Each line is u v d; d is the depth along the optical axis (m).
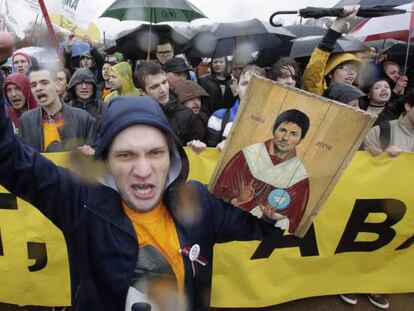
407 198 2.78
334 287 2.88
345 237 2.81
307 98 1.29
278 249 2.73
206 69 7.70
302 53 5.13
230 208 1.45
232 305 2.74
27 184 1.24
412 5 5.27
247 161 1.37
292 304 2.96
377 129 3.09
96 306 1.26
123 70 3.73
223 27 5.38
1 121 1.17
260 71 2.99
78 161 1.32
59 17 4.75
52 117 2.79
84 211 1.26
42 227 2.58
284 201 1.37
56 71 2.75
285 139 1.33
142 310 1.24
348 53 4.01
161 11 6.11
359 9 3.16
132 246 1.25
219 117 3.16
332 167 1.30
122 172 1.19
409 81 5.06
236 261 2.69
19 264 2.63
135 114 1.17
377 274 2.92
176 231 1.32
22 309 2.81
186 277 1.30
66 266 2.63
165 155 1.23
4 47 1.10
